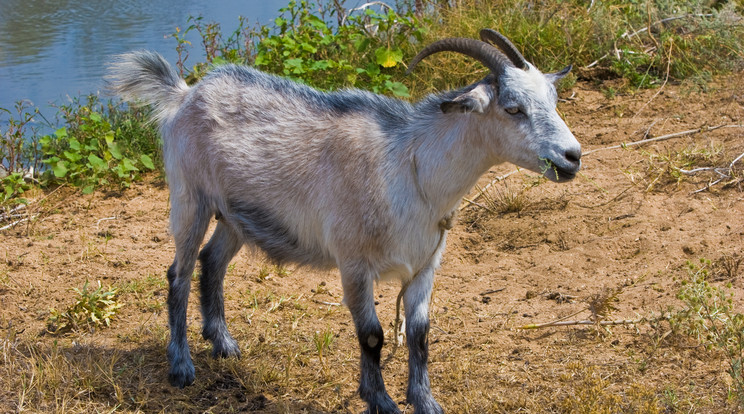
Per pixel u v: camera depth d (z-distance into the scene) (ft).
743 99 27.68
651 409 13.07
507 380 14.98
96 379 15.17
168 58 35.88
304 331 17.49
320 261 15.07
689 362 14.85
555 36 31.83
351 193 13.89
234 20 42.01
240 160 15.15
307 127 14.78
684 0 33.60
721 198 21.53
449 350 16.37
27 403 14.44
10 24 44.45
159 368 16.07
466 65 30.07
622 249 19.77
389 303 18.71
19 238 22.25
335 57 31.53
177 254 16.12
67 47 39.06
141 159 26.20
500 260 20.21
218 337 16.56
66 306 18.35
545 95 13.09
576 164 12.82
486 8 33.76
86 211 24.14
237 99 15.58
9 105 31.14
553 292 18.33
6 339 16.83
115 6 48.75
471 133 13.43
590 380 14.16
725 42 30.86
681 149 24.32
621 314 16.81
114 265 20.47
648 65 31.45
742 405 12.97
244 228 15.60
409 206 13.65
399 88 27.68
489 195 23.32
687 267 18.07
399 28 32.53
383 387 14.33
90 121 27.04
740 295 16.51
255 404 14.92
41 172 27.25
